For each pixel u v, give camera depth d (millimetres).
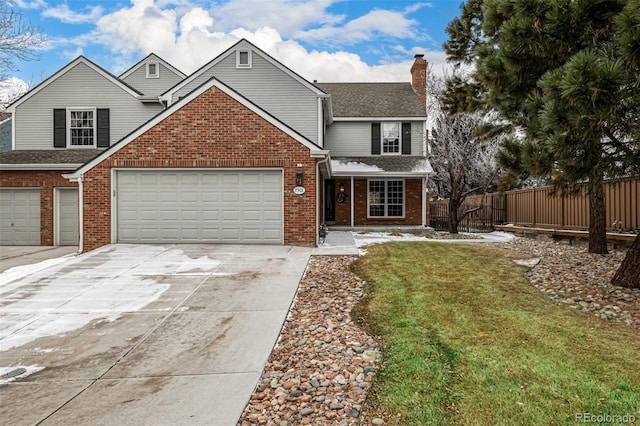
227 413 3512
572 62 4500
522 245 13078
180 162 11688
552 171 5367
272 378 4195
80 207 11750
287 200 11781
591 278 7891
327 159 12352
